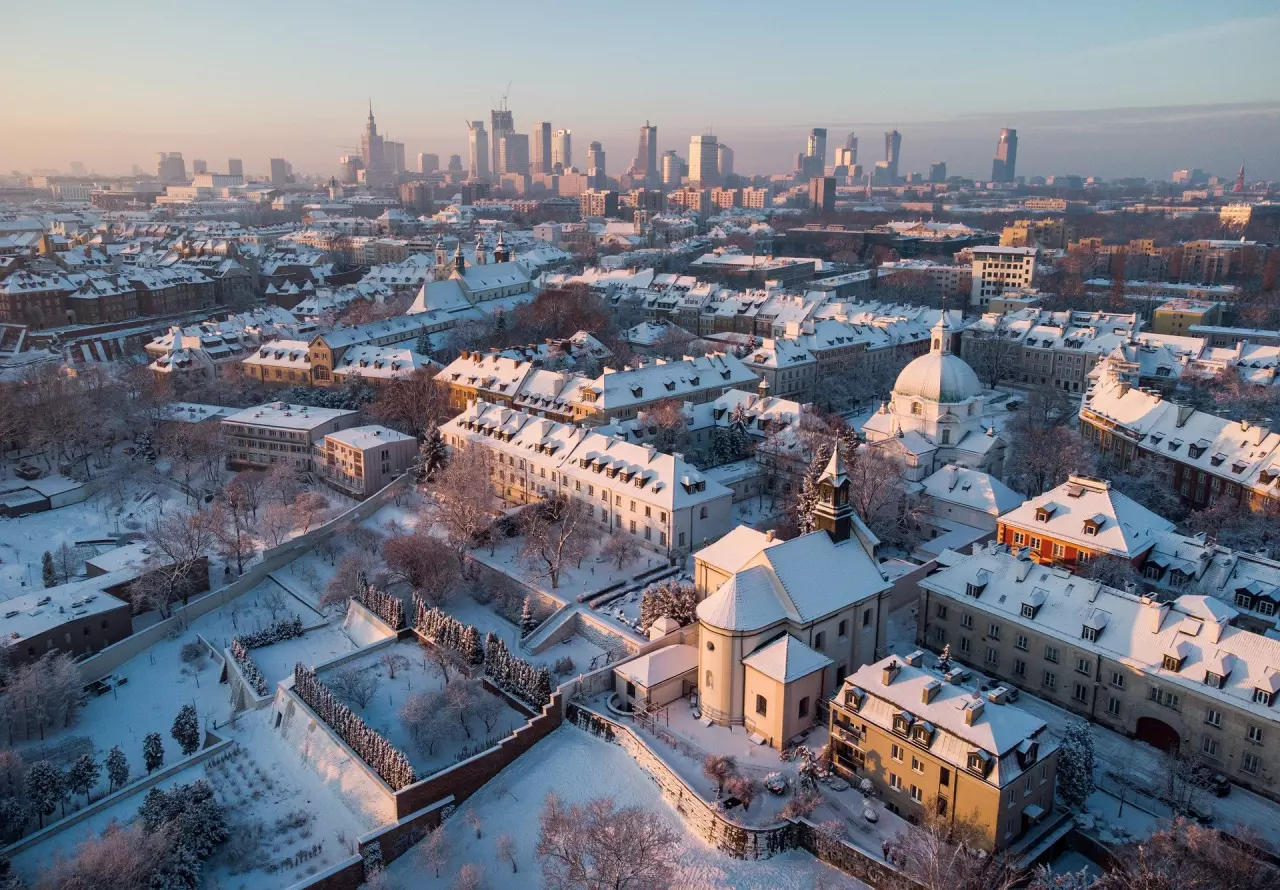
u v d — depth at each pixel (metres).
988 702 99.88
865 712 106.00
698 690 124.50
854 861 97.00
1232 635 109.00
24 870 112.31
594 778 116.50
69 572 187.25
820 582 123.19
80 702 146.75
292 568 190.12
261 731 138.62
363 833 114.12
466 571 173.12
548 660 144.50
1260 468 169.38
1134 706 113.56
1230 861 85.69
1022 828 97.50
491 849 109.00
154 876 104.56
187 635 169.00
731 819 102.38
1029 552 130.50
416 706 128.12
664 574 166.12
